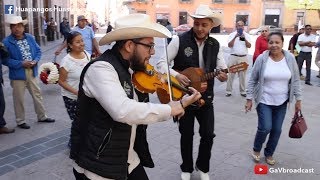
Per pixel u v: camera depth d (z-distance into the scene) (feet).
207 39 11.85
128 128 7.17
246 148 16.14
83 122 7.16
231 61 26.89
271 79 13.23
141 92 8.65
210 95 11.77
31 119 19.85
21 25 17.79
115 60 6.94
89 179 7.25
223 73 11.52
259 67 13.47
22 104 18.12
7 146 15.84
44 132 17.76
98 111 6.99
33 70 18.38
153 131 18.08
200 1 153.58
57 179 12.89
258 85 13.65
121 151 7.17
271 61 13.30
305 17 147.84
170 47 11.89
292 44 34.14
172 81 9.97
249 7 151.64
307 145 16.78
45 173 13.33
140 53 7.06
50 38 81.20
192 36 11.78
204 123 11.86
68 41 14.21
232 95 27.61
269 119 13.60
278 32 13.28
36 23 67.00
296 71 13.32
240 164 14.40
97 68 6.73
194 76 11.18
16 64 17.61
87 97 7.04
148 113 6.54
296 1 140.67
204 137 11.95
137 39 6.98
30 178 12.92
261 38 25.94
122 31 6.80
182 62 11.90
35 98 18.90
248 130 18.86
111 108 6.47
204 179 12.35
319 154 15.70
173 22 156.35
